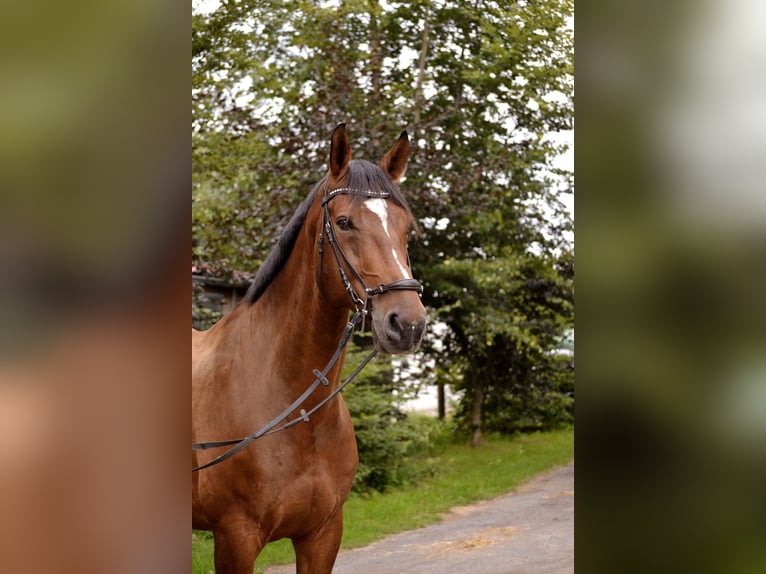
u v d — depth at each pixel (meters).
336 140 2.44
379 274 2.24
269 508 2.42
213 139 7.79
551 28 9.27
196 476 2.54
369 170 2.42
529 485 7.84
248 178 7.48
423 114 8.24
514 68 9.06
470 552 5.14
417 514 6.45
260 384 2.53
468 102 8.67
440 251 9.13
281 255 2.60
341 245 2.32
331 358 2.49
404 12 9.24
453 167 8.38
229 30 8.80
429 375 9.55
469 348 10.20
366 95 7.74
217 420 2.55
